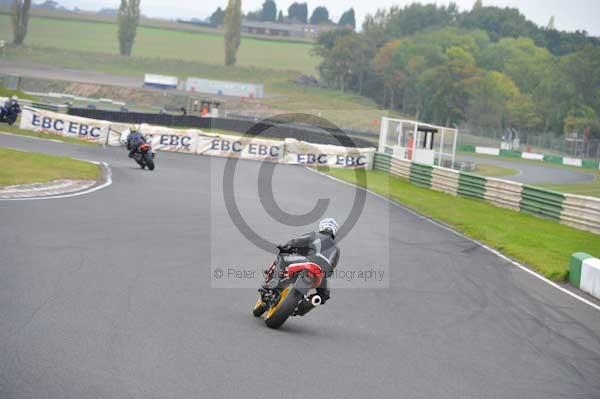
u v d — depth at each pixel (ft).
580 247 239.91
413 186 431.43
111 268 130.62
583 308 148.15
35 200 205.16
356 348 99.40
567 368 102.99
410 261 180.24
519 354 107.76
